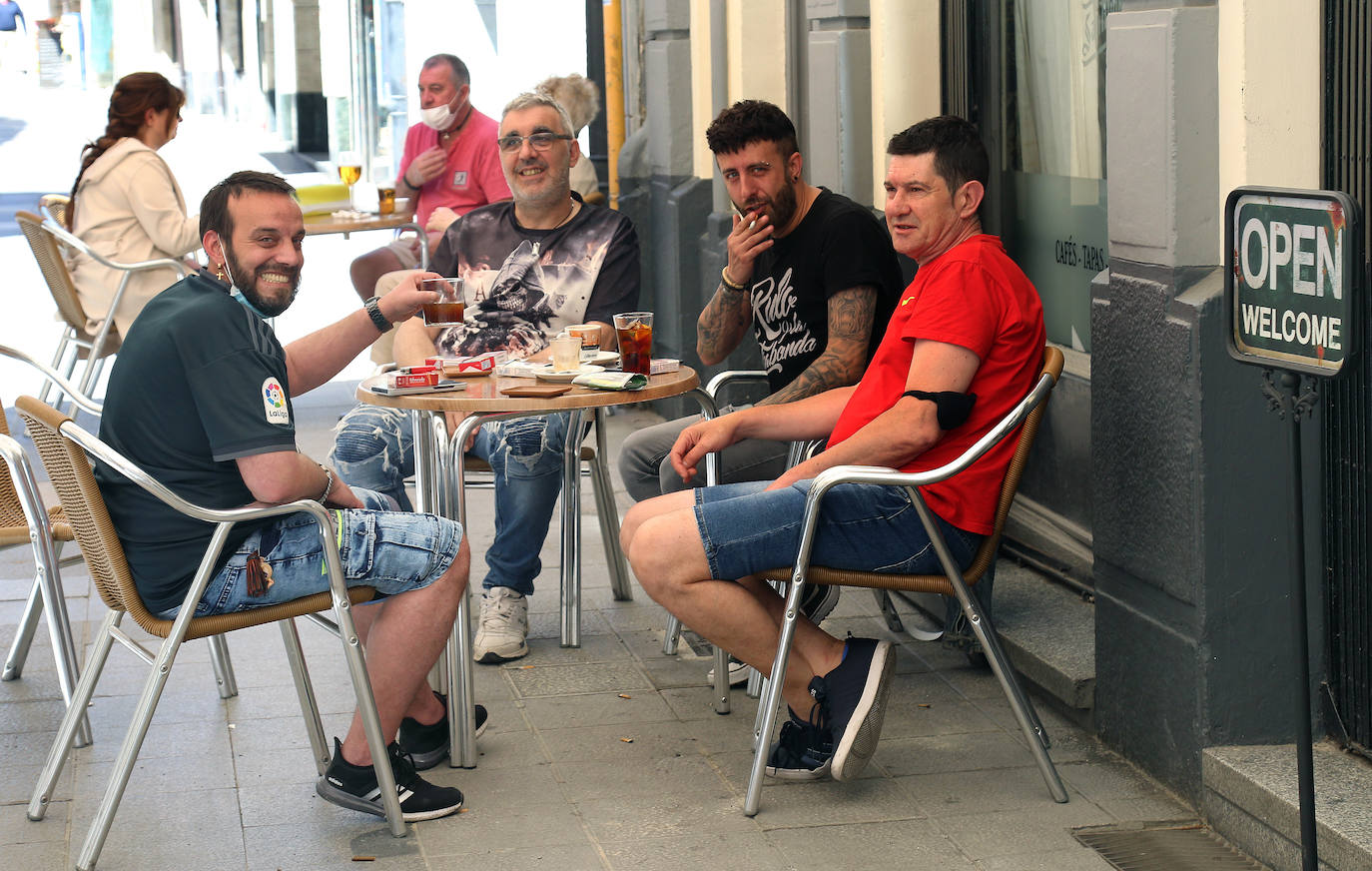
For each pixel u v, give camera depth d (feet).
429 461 12.46
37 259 21.67
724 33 20.71
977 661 13.55
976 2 15.37
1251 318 7.69
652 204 23.90
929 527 10.48
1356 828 8.98
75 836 10.52
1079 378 14.19
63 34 106.73
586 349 13.52
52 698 13.16
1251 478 10.02
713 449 12.21
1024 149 15.26
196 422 9.86
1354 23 9.37
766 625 10.93
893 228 11.41
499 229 15.46
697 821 10.61
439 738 11.71
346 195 23.90
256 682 13.50
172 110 22.03
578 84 23.13
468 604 11.42
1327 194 7.03
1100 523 11.37
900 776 11.29
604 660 14.06
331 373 12.44
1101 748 11.71
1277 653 10.27
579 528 14.33
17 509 12.68
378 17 48.60
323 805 11.02
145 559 9.95
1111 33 10.63
